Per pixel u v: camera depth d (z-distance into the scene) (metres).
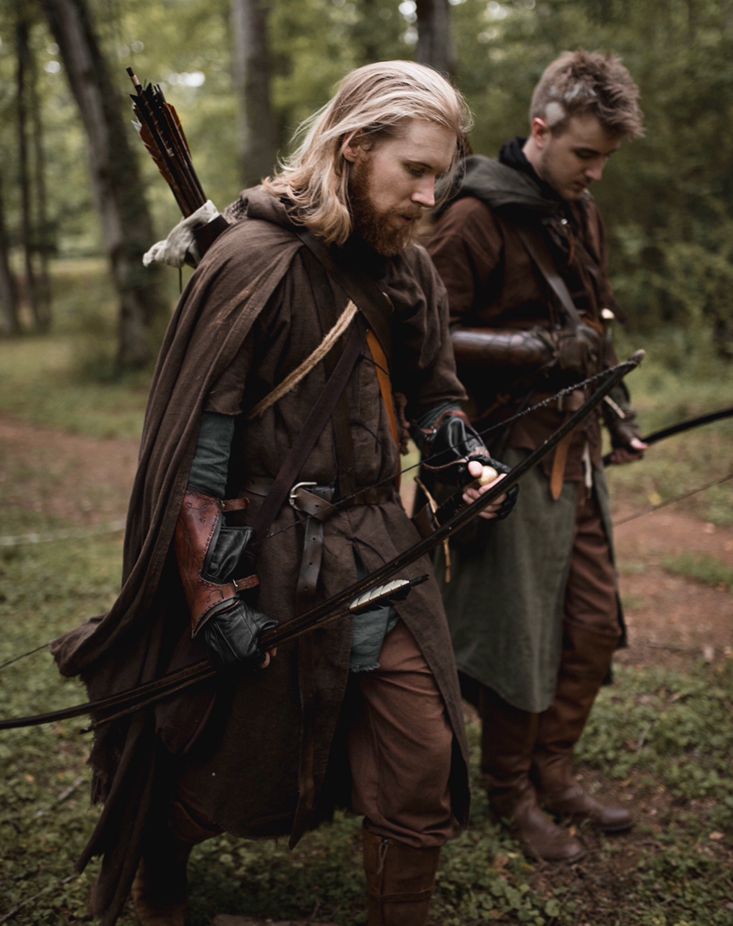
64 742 2.96
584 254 2.48
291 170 1.84
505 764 2.52
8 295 23.61
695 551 5.01
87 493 6.74
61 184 33.47
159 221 16.16
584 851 2.49
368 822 1.88
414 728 1.82
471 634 2.46
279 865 2.40
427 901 1.92
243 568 1.78
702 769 2.85
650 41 11.17
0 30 15.27
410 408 2.06
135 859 1.88
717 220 10.62
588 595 2.55
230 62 21.67
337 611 1.69
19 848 2.42
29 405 11.52
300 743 1.79
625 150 10.70
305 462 1.79
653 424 7.66
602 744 2.96
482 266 2.36
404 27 14.09
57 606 4.17
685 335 9.73
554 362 2.34
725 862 2.42
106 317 15.09
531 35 11.03
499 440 2.39
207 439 1.72
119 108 13.02
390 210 1.72
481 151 11.40
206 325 1.73
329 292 1.77
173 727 1.80
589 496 2.54
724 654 3.68
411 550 1.71
